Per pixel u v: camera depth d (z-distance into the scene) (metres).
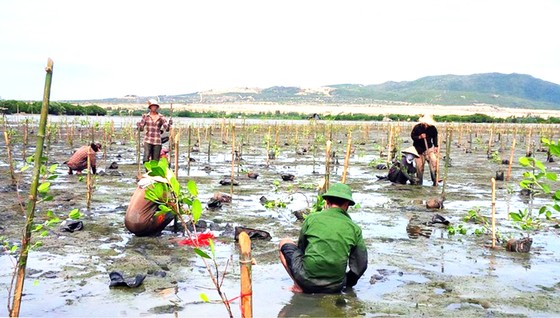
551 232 9.91
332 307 5.97
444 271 7.38
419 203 12.75
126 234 8.98
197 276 6.84
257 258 7.80
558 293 6.53
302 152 26.33
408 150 16.20
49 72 4.30
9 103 53.47
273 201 12.03
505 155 27.25
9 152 13.66
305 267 6.38
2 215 10.03
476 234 9.58
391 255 8.13
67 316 5.48
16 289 4.44
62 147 26.34
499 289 6.65
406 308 5.96
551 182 16.67
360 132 47.31
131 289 6.32
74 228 9.09
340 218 6.48
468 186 15.98
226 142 32.34
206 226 9.64
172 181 4.40
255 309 5.86
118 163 20.17
